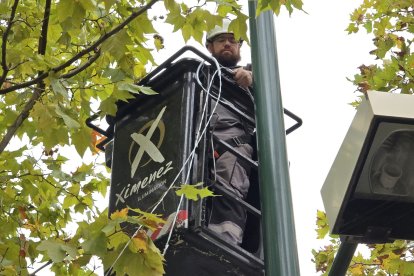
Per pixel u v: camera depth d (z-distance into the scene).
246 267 4.75
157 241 4.63
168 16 5.03
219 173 5.22
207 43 6.21
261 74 5.01
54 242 4.27
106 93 5.16
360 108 3.39
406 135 3.36
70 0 4.79
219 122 5.42
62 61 5.66
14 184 6.16
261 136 4.74
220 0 4.88
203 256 4.68
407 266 6.87
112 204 5.19
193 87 5.08
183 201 4.64
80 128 5.26
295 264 4.24
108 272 4.69
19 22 5.43
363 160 3.38
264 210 4.45
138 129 5.27
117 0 5.12
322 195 3.67
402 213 3.58
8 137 5.09
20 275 5.22
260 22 5.23
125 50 4.98
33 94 5.20
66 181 6.21
